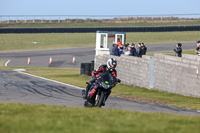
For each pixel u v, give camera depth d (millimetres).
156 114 28172
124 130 19031
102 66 34094
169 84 61719
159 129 19828
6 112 26078
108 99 49562
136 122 22391
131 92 61500
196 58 54344
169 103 48219
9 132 17891
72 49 184250
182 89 58219
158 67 64938
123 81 77250
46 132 18078
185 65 57188
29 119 22172
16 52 170875
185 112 39969
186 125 22109
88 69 88062
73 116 25000
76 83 71688
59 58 150125
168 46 192125
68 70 108750
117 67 80062
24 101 43688
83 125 20656
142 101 49750
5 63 132000
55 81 74062
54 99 46844
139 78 70938
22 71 98500
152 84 66750
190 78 55938
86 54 164500
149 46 191625
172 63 60719
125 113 27828
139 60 70750
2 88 56188
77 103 43906
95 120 23000
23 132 17922
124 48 99625
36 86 62156
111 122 22125
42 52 171125
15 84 63562
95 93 34656
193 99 52812
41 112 26750
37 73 93438
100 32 112188
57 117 24125
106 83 33281
